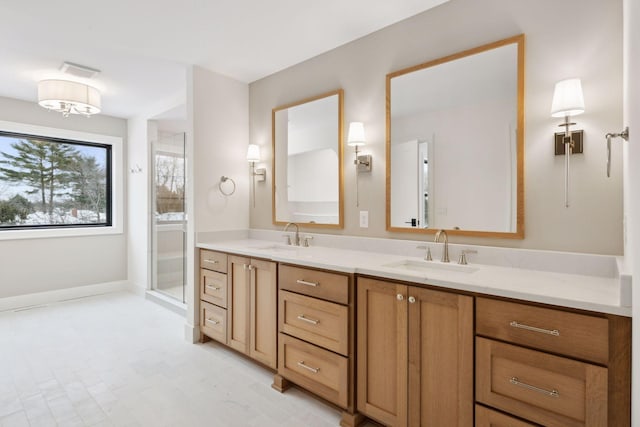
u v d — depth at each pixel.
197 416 1.86
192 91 2.89
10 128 3.69
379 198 2.35
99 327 3.20
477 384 1.39
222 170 3.11
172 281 3.91
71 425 1.77
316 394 1.96
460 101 1.97
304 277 2.01
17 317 3.45
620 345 1.10
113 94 3.62
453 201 2.01
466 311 1.42
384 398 1.68
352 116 2.50
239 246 2.69
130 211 4.55
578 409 1.17
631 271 1.08
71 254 4.16
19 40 2.46
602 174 1.56
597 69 1.57
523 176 1.76
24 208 3.91
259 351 2.33
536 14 1.73
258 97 3.22
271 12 2.12
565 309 1.20
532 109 1.74
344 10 2.10
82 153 4.34
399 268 1.85
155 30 2.33
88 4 2.01
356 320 1.80
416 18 2.15
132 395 2.06
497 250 1.83
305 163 2.80
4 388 2.12
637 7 0.92
